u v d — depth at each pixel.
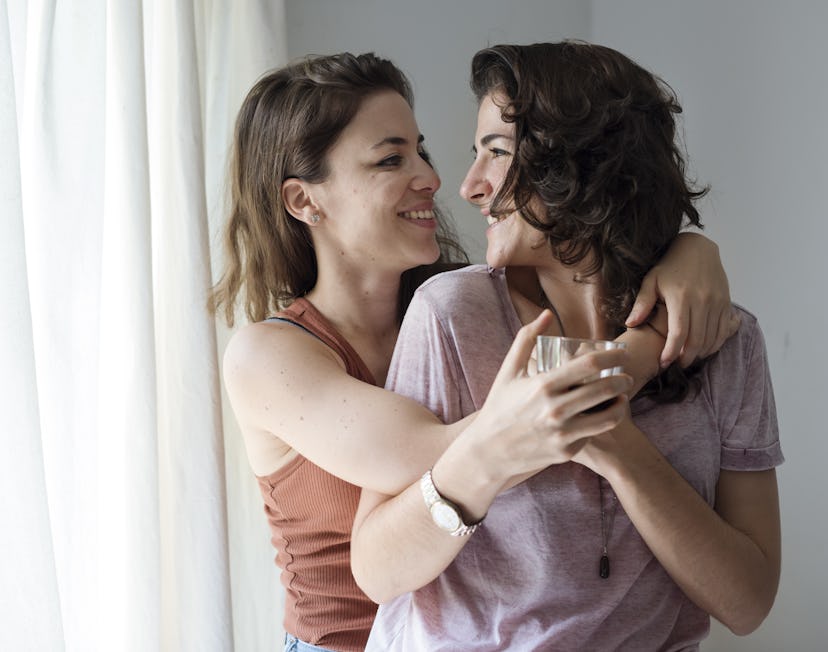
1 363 1.39
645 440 1.05
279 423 1.38
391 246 1.61
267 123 1.66
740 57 2.05
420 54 2.54
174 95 1.89
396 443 1.13
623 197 1.12
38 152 1.57
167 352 1.88
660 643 1.09
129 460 1.71
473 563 1.07
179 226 1.86
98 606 1.59
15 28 1.58
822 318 1.82
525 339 0.93
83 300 1.60
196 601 1.80
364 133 1.60
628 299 1.15
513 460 0.94
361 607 1.53
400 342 1.20
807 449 1.88
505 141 1.17
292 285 1.71
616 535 1.07
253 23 2.15
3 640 1.38
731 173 2.09
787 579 1.95
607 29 2.60
